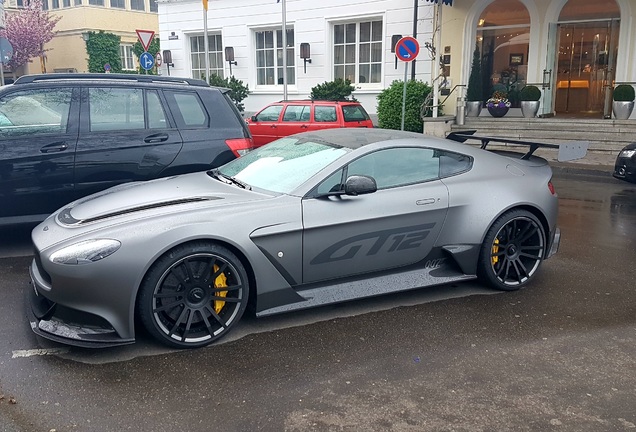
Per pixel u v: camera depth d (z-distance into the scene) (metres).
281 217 4.02
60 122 5.76
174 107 6.21
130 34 34.06
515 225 4.90
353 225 4.25
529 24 15.77
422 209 4.49
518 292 4.93
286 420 3.02
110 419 3.00
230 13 20.03
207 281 3.84
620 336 4.06
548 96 15.91
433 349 3.84
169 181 4.77
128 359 3.65
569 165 12.08
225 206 4.00
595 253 6.11
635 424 3.00
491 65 16.55
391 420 3.03
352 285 4.41
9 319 4.23
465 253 4.71
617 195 9.48
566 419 3.05
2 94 5.61
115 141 5.89
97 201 4.33
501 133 14.80
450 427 2.97
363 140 4.70
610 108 15.31
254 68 20.19
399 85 15.97
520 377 3.48
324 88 17.25
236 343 3.91
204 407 3.13
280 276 4.07
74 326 3.64
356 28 18.02
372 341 3.96
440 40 15.51
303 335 4.04
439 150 4.81
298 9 18.62
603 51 15.32
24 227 6.89
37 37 31.14
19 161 5.58
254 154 5.12
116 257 3.54
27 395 3.22
